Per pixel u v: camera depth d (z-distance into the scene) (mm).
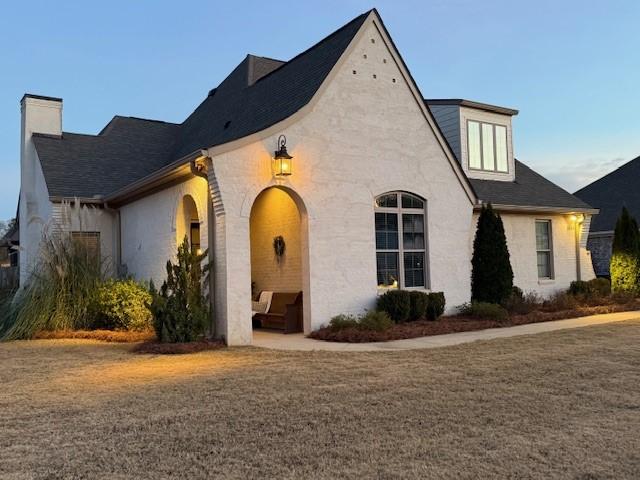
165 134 22016
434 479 4074
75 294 12531
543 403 6125
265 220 15172
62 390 7004
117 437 5098
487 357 8828
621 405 6039
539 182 20625
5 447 4895
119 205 16891
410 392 6621
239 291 10781
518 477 4117
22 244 20250
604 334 11117
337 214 12438
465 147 18766
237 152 11016
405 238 13758
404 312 12555
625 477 4121
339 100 12633
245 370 8016
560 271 19141
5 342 11453
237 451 4703
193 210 13141
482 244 14883
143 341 11031
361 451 4672
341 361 8656
